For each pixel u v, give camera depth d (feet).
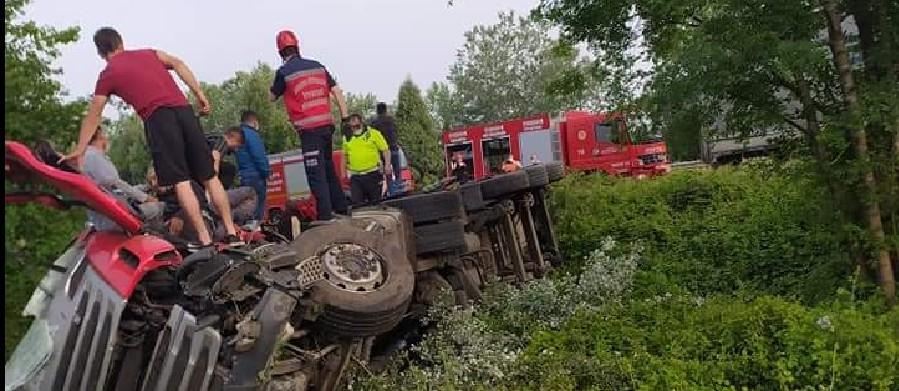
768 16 22.75
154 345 13.47
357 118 39.78
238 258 13.78
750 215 37.35
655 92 24.03
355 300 15.16
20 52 22.94
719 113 24.34
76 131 23.12
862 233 23.12
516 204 32.09
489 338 20.62
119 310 12.82
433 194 23.70
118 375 13.14
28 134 21.71
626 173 88.99
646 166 88.22
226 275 13.01
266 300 12.85
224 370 12.41
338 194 27.96
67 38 23.35
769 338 18.62
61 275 14.88
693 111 23.97
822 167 23.62
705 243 34.14
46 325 14.06
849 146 23.38
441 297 21.88
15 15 22.82
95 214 14.90
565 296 24.61
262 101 140.26
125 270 13.32
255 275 13.30
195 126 20.21
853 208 23.90
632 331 20.33
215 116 158.51
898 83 22.36
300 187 82.89
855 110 22.02
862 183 23.12
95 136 21.68
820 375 17.01
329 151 27.81
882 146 23.27
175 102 19.98
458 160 72.49
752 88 23.75
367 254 16.28
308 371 14.75
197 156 20.16
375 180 40.04
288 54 27.48
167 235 15.74
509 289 25.16
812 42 22.20
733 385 17.70
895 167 22.88
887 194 23.22
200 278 13.41
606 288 25.54
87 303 13.46
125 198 17.72
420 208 23.56
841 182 23.62
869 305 21.12
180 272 13.75
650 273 29.60
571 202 41.32
